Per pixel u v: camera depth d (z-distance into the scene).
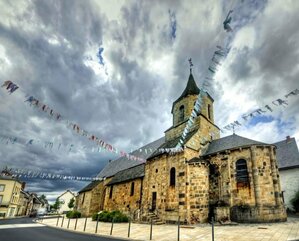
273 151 16.55
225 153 17.81
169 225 15.48
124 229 14.24
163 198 18.06
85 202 31.28
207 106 23.95
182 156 17.86
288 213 20.36
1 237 11.37
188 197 15.99
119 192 25.66
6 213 40.00
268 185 15.45
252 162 16.23
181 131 22.73
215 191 17.25
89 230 14.27
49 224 19.50
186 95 23.94
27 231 14.30
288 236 9.44
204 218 15.44
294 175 21.45
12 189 42.53
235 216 15.33
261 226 12.75
